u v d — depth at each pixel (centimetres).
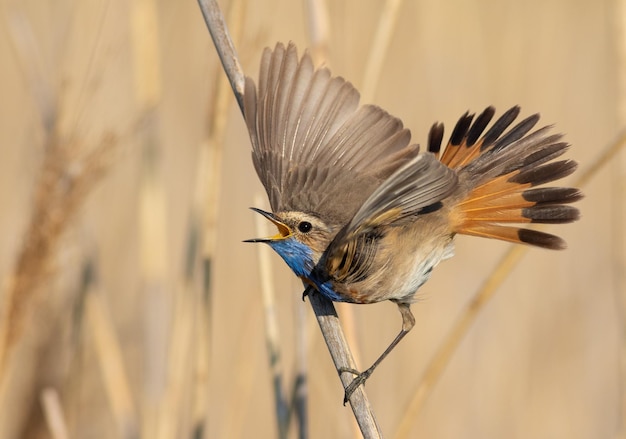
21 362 1102
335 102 824
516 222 793
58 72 1098
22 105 1389
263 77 823
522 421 1288
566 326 1348
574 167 786
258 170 825
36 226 862
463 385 1308
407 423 882
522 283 1367
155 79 1064
